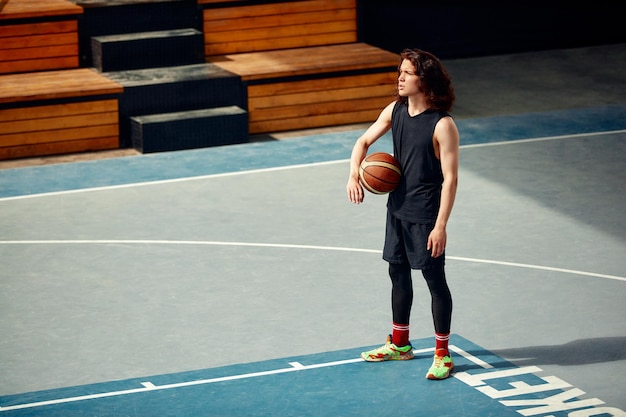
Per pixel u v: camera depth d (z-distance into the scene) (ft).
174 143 53.01
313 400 28.60
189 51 58.03
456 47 70.49
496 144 52.60
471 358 30.91
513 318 33.47
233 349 31.81
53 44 57.00
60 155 52.95
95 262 38.86
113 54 56.59
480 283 36.14
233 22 60.18
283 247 39.86
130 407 28.45
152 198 45.80
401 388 29.19
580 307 34.22
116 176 49.08
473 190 45.78
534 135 53.98
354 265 37.99
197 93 54.90
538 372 29.94
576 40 72.38
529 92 62.44
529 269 37.32
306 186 46.96
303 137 55.11
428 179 29.09
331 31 61.98
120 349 32.01
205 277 37.27
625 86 63.21
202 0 59.26
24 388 29.73
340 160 50.85
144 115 54.19
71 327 33.60
